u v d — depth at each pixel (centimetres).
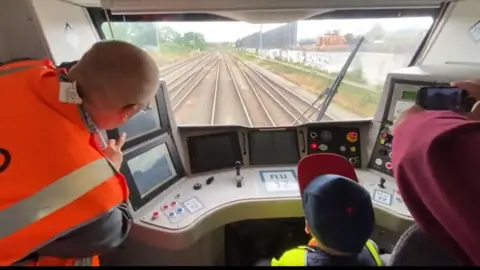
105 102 90
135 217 159
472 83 86
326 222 90
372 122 218
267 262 171
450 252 57
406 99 192
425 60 224
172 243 153
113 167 97
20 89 88
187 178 205
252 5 163
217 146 219
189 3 160
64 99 88
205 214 166
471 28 193
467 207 45
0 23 147
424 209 55
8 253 80
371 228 91
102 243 93
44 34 151
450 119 52
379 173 208
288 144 226
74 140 87
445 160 46
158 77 98
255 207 180
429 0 170
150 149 183
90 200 86
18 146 82
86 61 89
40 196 81
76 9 185
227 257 213
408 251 70
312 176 144
